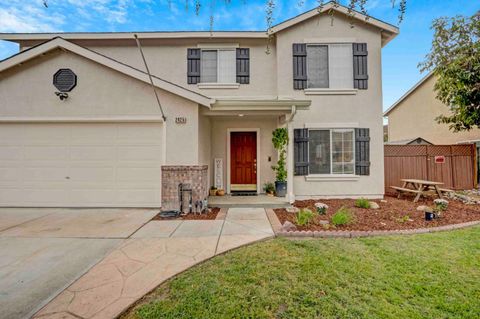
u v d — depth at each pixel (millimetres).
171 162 7133
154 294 2951
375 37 9047
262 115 8203
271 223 5742
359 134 8875
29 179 7254
